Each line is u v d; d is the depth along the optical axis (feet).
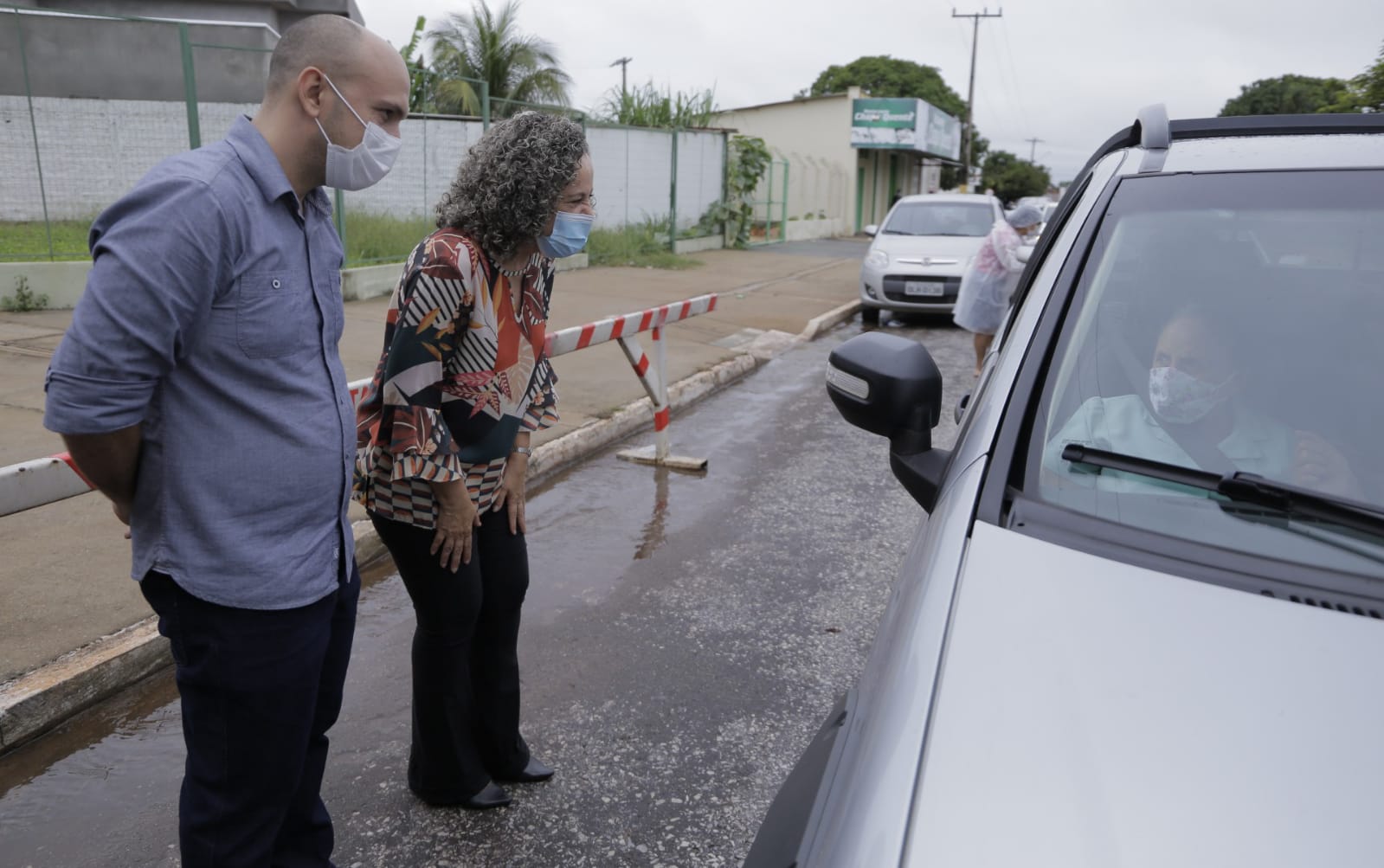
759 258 63.05
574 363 27.35
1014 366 6.19
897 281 38.93
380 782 9.60
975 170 185.06
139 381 5.40
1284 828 3.47
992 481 5.44
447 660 8.54
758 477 19.45
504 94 67.46
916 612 4.76
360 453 7.99
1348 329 5.95
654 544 15.81
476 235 7.41
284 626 6.18
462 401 7.82
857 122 105.19
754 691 11.42
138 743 10.12
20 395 20.24
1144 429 5.69
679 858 8.63
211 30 39.24
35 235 33.37
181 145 37.96
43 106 36.50
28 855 8.44
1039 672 4.12
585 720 10.75
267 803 6.54
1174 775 3.66
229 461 5.87
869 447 21.74
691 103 67.00
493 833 8.91
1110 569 4.70
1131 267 6.45
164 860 8.42
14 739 9.87
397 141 6.29
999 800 3.63
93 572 12.89
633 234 56.75
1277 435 5.60
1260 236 6.44
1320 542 4.94
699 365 28.37
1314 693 3.99
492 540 8.63
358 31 5.97
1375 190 6.57
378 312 32.53
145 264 5.24
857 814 3.85
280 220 5.91
